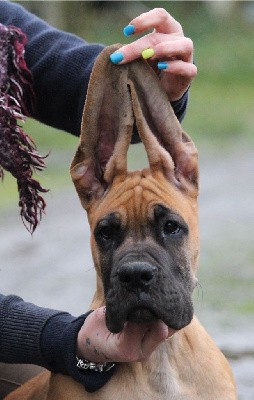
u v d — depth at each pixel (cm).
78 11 5497
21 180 935
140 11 6097
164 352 885
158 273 802
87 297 1731
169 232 846
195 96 4941
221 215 2484
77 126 984
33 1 5172
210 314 1606
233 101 4856
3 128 923
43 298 1731
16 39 945
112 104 873
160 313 798
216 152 3703
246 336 1485
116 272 803
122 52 843
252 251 2056
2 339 882
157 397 880
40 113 998
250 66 5588
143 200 843
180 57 868
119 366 877
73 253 2083
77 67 963
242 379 1302
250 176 3105
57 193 2747
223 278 1830
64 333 852
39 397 928
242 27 6369
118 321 799
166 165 871
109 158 890
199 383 889
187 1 6494
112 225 844
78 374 853
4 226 2348
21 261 2023
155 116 880
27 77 970
